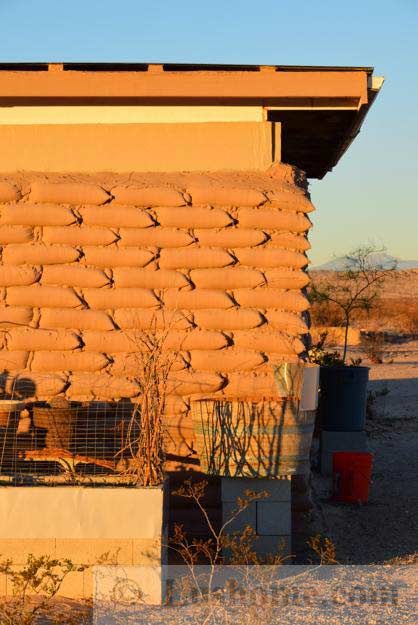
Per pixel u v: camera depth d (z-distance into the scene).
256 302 9.82
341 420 13.94
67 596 7.63
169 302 9.77
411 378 26.95
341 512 11.66
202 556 9.19
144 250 9.86
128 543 7.68
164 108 10.85
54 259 9.80
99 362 9.55
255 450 8.72
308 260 9.94
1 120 10.86
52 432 8.98
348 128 12.48
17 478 8.12
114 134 10.83
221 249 9.94
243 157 10.79
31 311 9.70
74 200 9.97
